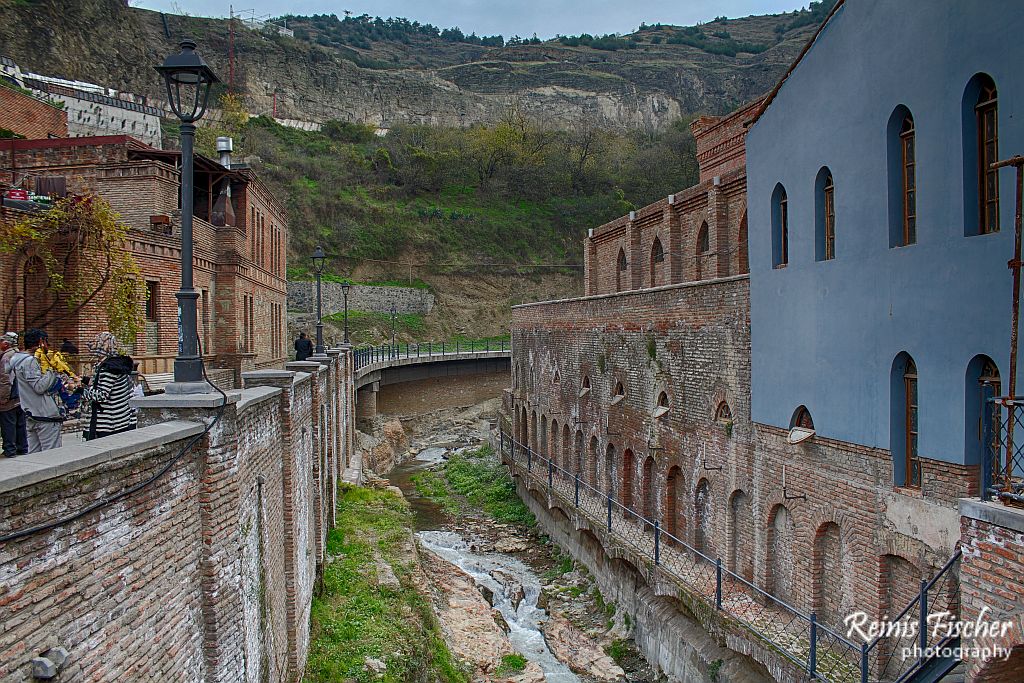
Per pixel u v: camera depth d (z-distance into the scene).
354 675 12.54
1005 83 9.51
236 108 84.62
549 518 28.73
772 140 15.20
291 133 90.12
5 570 4.42
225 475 7.80
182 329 8.00
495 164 90.19
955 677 9.55
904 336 11.39
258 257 31.84
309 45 115.31
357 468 30.09
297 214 71.56
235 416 8.05
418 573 18.80
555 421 30.41
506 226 83.00
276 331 36.84
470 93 134.88
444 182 87.38
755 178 15.91
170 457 6.64
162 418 7.36
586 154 94.00
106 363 9.04
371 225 75.00
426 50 176.88
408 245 75.25
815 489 13.73
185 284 8.06
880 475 12.05
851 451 12.73
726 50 170.25
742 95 148.50
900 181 11.77
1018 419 9.07
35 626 4.69
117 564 5.67
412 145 93.06
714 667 15.27
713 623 15.09
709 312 17.53
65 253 17.47
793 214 14.38
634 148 98.75
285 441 12.22
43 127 33.75
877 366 12.02
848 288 12.69
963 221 10.27
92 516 5.33
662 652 17.69
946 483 10.68
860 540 12.52
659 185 88.69
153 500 6.29
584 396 26.50
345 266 70.25
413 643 14.37
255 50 105.56
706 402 17.70
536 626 21.05
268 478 10.69
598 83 143.62
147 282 20.69
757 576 15.62
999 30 9.57
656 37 184.75
